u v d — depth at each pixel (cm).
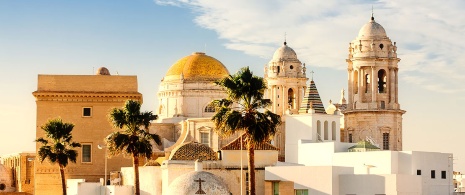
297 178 9650
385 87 15962
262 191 10331
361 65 15938
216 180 9262
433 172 10656
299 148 13438
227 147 10394
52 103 12712
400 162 10569
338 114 14800
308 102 14838
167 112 16288
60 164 10750
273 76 18412
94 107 12788
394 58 15962
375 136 15762
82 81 12838
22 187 15200
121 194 10231
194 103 16075
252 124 7588
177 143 13888
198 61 16412
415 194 9438
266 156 10431
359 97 15950
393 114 15838
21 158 15250
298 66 18512
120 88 12888
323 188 9419
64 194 10756
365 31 16125
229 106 8094
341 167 9556
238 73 7794
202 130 13825
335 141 14100
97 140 12750
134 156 9188
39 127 12631
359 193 9312
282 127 16425
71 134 12262
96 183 10456
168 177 9981
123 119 9206
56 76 12788
